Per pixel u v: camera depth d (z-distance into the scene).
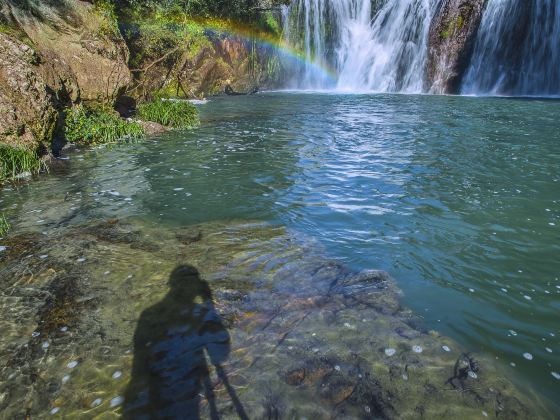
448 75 23.92
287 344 3.64
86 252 5.42
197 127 14.39
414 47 25.12
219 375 3.30
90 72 13.34
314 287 4.54
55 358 3.51
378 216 6.46
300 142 11.68
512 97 20.73
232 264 5.05
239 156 10.28
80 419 2.92
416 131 12.66
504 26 21.69
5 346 3.66
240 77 26.30
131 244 5.66
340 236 5.82
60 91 11.66
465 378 3.24
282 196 7.48
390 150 10.40
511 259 5.08
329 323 3.92
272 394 3.11
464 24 23.02
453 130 12.65
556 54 20.64
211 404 3.03
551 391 3.15
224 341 3.69
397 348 3.58
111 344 3.67
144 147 11.44
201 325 3.91
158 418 2.93
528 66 21.66
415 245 5.49
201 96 23.17
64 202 7.34
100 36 14.14
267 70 28.22
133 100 17.48
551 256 5.13
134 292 4.46
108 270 4.94
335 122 14.76
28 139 9.34
